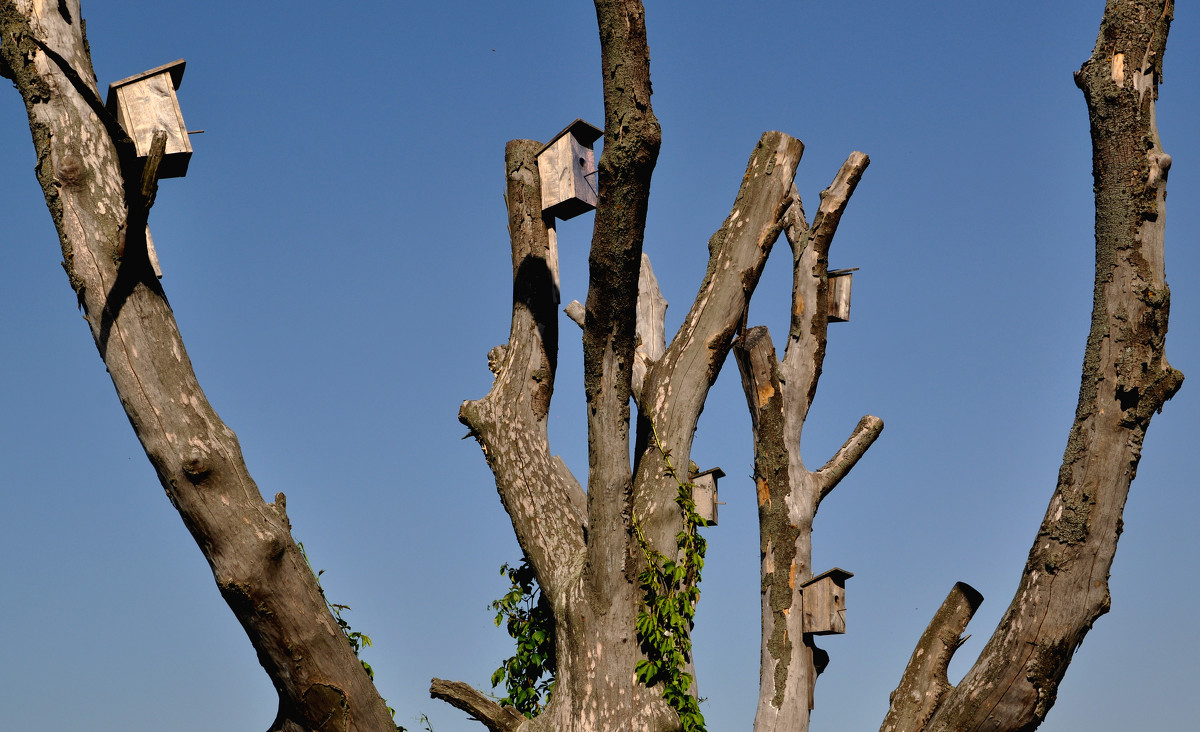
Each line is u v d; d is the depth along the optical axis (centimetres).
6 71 600
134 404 562
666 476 704
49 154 578
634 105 573
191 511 560
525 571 778
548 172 773
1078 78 577
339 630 594
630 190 582
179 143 601
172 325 583
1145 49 563
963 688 558
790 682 858
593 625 669
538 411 768
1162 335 548
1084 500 541
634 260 604
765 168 750
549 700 706
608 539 660
